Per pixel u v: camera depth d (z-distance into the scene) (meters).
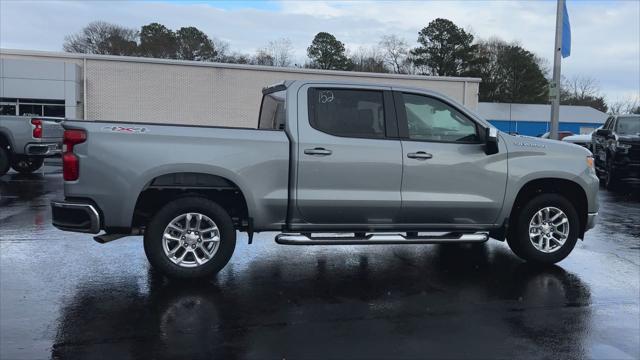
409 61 77.56
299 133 5.83
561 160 6.55
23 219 9.02
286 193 5.80
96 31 78.31
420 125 6.21
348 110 6.01
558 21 17.06
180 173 5.65
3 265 6.29
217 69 31.19
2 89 27.59
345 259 6.93
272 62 76.06
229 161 5.64
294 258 6.91
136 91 30.20
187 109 30.95
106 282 5.73
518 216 6.61
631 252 7.59
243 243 7.66
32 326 4.54
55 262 6.44
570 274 6.41
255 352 4.13
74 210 5.43
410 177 6.05
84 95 29.36
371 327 4.67
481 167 6.25
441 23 73.88
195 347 4.20
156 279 5.88
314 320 4.81
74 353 4.05
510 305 5.30
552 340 4.46
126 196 5.44
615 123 16.06
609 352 4.26
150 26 78.56
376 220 6.07
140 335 4.41
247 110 31.73
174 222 5.66
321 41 81.88
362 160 5.91
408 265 6.70
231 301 5.25
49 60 28.78
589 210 6.74
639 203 13.03
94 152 5.39
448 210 6.20
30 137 14.11
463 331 4.62
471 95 35.06
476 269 6.56
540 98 76.56
